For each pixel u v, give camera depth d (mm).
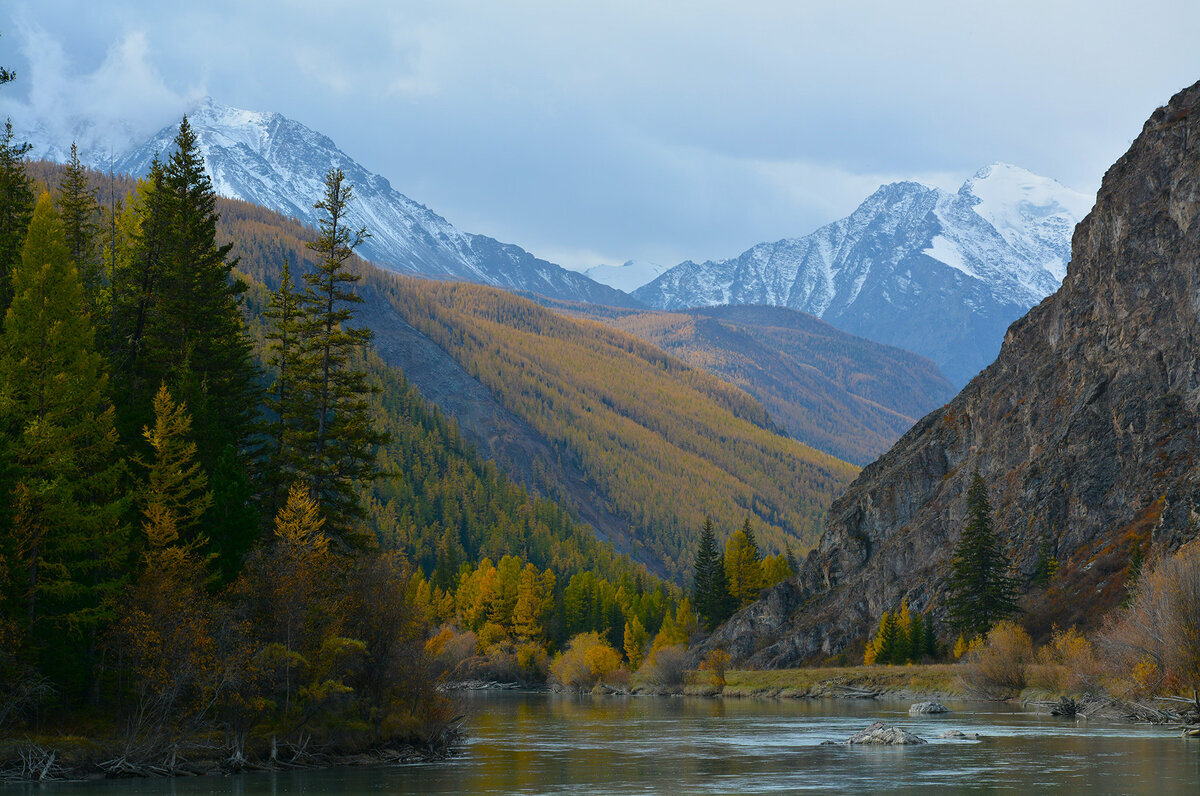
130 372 71062
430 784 52000
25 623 51969
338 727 60812
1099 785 49438
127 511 60281
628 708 118125
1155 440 130250
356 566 67062
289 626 57531
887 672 131250
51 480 55906
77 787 48156
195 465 59906
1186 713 78188
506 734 82562
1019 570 135000
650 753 67375
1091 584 121500
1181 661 77562
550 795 48750
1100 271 149250
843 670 137750
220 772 54062
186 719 56125
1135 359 137625
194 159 76188
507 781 53406
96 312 76938
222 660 54031
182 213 74500
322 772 56375
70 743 51188
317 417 71312
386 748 62719
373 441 70562
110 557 56500
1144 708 83375
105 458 60344
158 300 73625
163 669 52406
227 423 71938
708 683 150625
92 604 57312
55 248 61156
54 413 57125
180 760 53219
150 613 53781
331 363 71562
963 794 48062
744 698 140375
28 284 60156
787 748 70188
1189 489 115938
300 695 58812
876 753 65625
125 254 86562
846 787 51156
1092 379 143625
